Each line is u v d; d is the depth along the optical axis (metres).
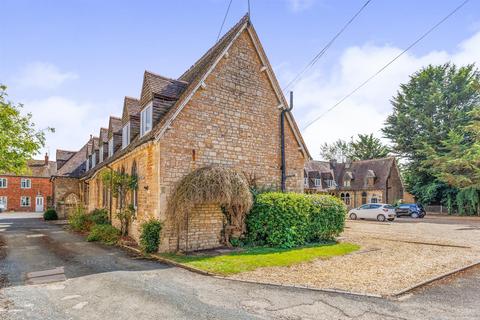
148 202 11.81
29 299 6.24
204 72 12.72
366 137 59.59
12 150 16.20
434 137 39.84
